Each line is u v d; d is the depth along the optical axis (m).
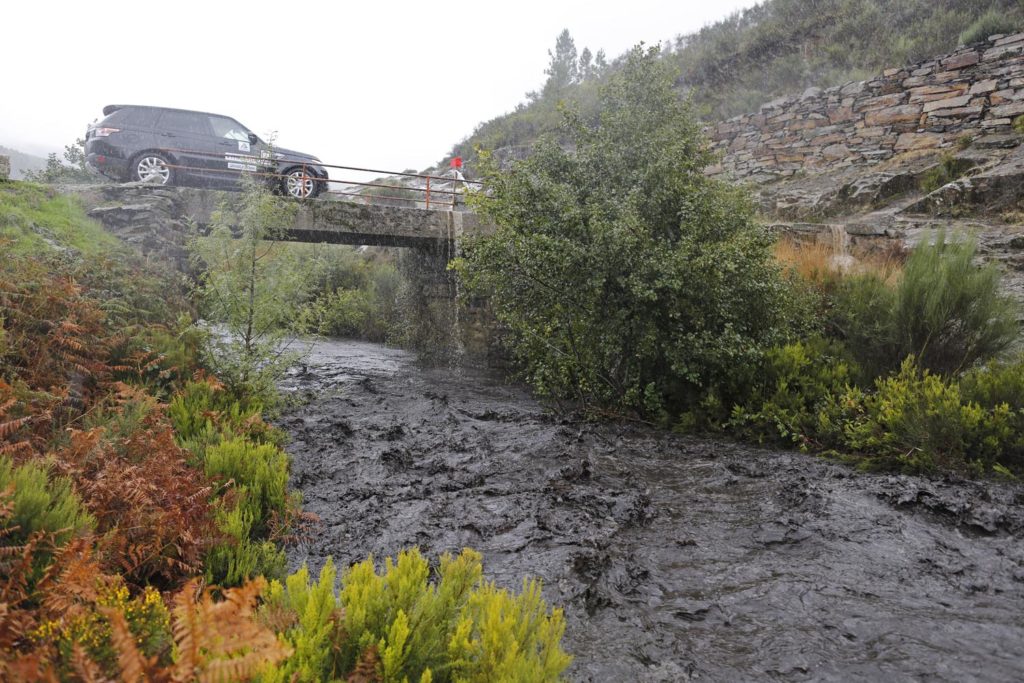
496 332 14.70
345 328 20.53
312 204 14.05
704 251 8.38
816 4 30.00
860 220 15.66
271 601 2.37
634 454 7.44
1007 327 7.58
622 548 4.78
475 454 7.45
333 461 6.99
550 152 10.60
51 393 5.57
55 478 3.78
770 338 8.84
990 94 16.83
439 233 14.98
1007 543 4.73
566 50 55.59
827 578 4.25
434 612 2.41
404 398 11.05
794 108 21.25
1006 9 21.42
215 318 8.32
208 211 14.23
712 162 11.93
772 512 5.45
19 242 9.11
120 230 12.59
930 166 16.78
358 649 2.20
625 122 10.45
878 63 24.14
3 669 1.48
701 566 4.46
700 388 9.01
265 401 8.34
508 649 2.15
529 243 9.09
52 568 2.58
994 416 6.29
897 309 8.15
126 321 7.94
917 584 4.15
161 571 3.50
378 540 4.88
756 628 3.64
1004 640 3.48
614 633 3.59
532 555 4.62
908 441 6.62
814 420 7.59
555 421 9.23
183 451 4.86
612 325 9.14
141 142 14.59
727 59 31.34
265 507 4.93
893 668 3.22
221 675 1.41
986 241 12.43
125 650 1.47
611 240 8.70
